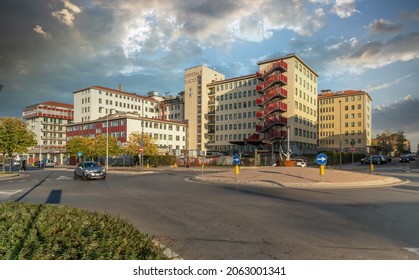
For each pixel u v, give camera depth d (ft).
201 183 59.52
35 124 344.49
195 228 21.86
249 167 140.15
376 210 28.43
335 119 321.52
